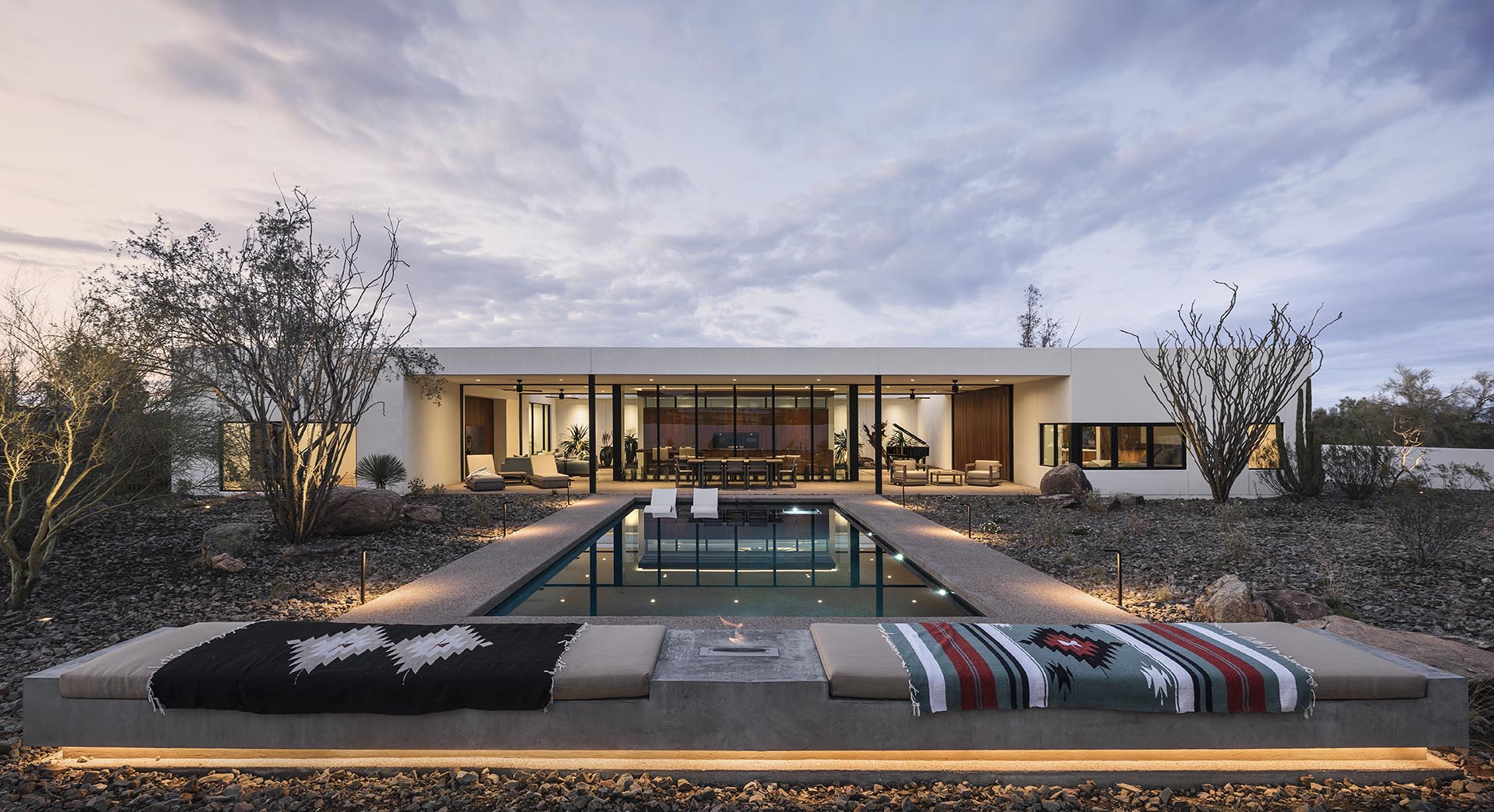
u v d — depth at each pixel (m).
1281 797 2.42
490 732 2.61
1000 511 10.62
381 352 9.07
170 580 5.92
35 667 3.82
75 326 6.03
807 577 6.84
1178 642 2.94
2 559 6.50
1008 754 2.60
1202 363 11.34
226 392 7.61
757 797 2.40
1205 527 8.95
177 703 2.57
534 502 11.92
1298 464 11.63
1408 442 14.76
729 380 14.82
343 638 2.99
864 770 2.54
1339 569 6.18
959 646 2.89
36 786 2.43
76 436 5.70
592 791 2.42
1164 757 2.60
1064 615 4.78
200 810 2.29
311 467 8.30
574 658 2.77
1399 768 2.53
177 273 6.95
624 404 16.91
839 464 16.84
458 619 4.68
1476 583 5.65
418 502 11.04
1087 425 13.25
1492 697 2.84
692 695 2.62
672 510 11.41
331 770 2.56
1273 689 2.54
